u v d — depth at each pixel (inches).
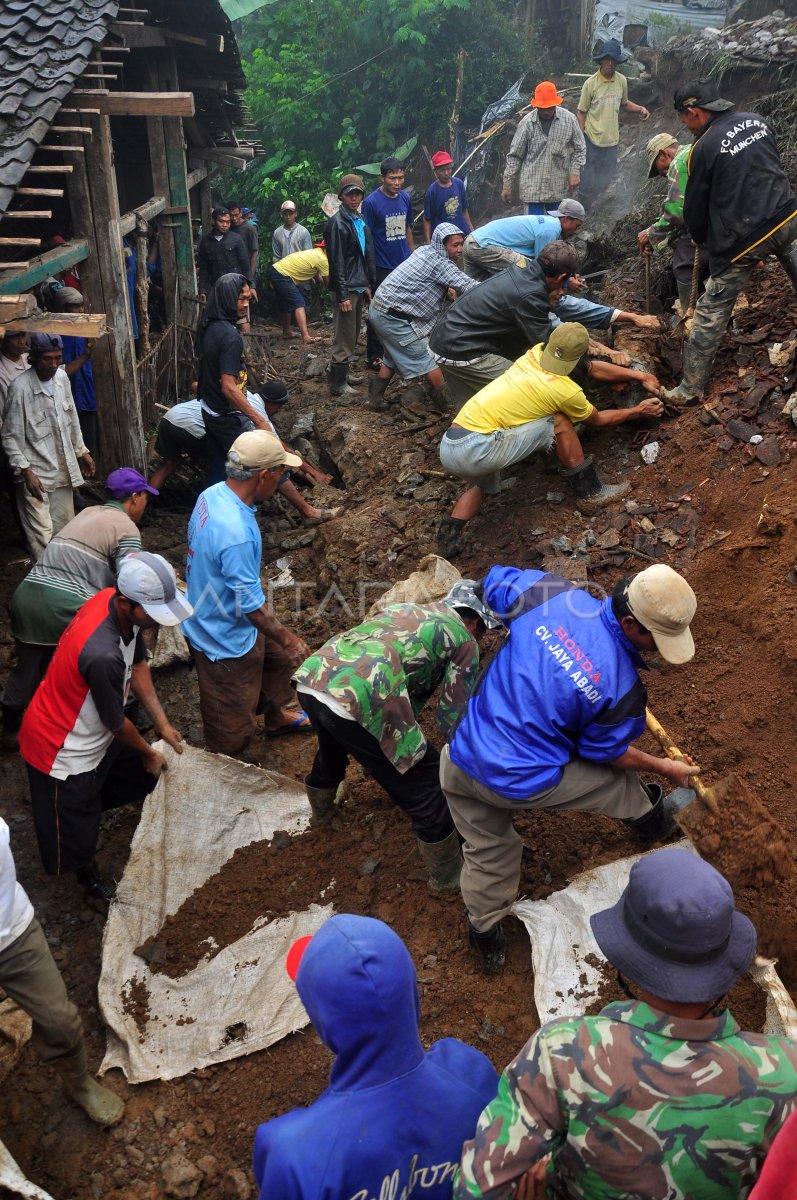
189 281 409.4
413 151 599.5
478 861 130.4
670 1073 71.4
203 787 166.9
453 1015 134.6
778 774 146.0
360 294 329.1
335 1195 70.4
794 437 190.5
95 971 153.6
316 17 630.5
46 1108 132.4
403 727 136.9
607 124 415.8
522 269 211.0
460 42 589.3
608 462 215.5
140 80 396.5
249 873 161.0
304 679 139.8
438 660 141.6
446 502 244.2
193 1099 132.0
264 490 176.2
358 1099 73.3
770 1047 73.2
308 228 568.7
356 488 272.4
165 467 291.6
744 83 384.8
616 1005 76.9
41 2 264.8
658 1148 71.1
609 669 116.1
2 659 222.8
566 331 189.6
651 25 530.6
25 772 194.2
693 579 181.5
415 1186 73.5
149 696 164.7
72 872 172.2
